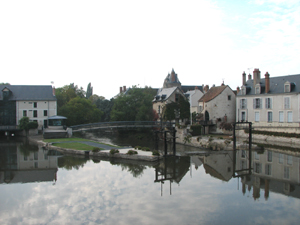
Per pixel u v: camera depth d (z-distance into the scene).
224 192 16.17
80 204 14.24
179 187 17.16
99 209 13.55
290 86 36.75
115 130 57.97
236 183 18.14
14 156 28.56
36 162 25.31
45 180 18.92
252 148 31.42
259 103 40.94
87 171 21.36
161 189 16.73
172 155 27.25
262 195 15.59
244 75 45.00
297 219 12.33
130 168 22.41
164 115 50.16
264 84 41.88
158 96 54.25
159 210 13.37
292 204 14.19
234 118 45.78
